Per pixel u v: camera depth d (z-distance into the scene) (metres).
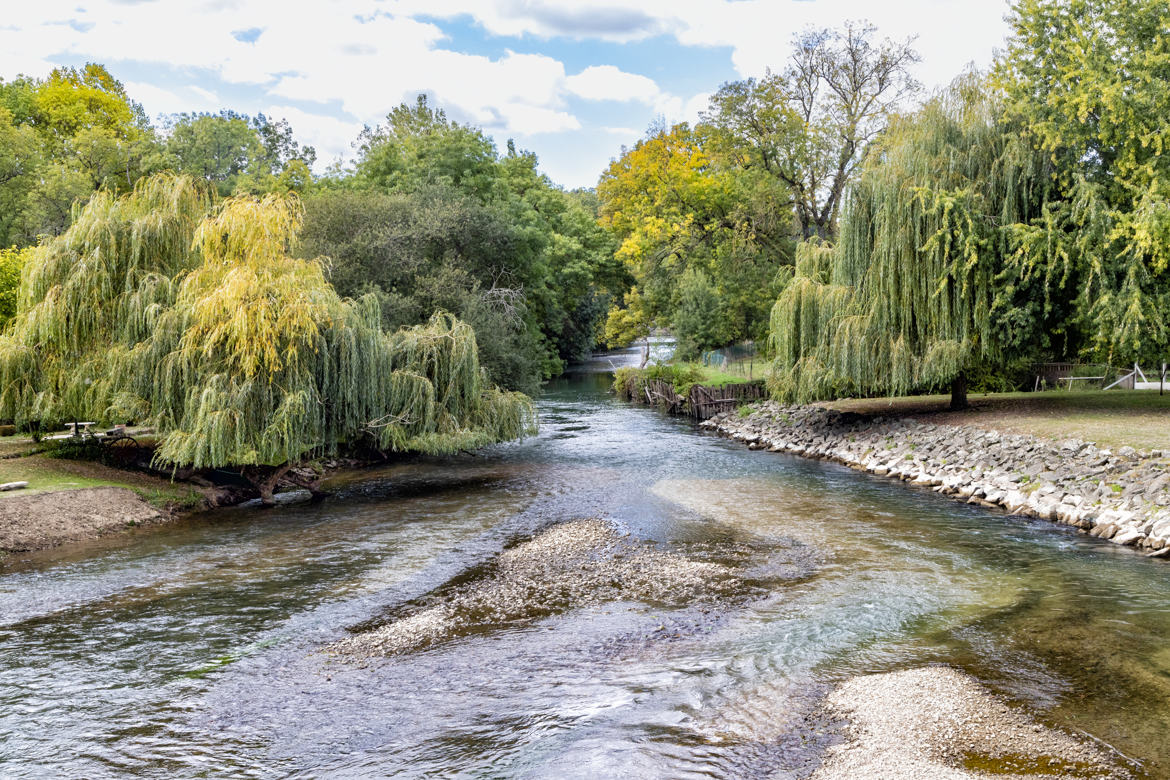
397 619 11.57
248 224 18.77
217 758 7.61
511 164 72.12
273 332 18.12
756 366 47.22
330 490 22.17
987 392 34.47
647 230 48.41
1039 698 8.41
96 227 18.86
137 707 8.77
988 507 18.67
